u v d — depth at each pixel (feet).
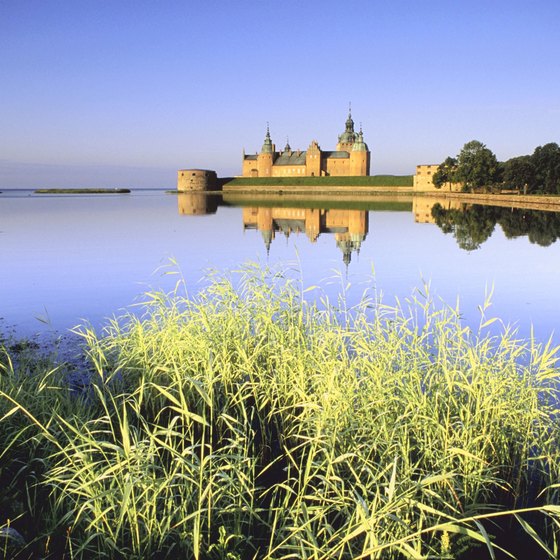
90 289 44.06
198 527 11.09
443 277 49.16
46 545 12.14
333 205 223.10
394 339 19.98
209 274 30.86
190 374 20.29
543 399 18.49
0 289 44.32
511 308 36.58
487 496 14.57
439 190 347.77
